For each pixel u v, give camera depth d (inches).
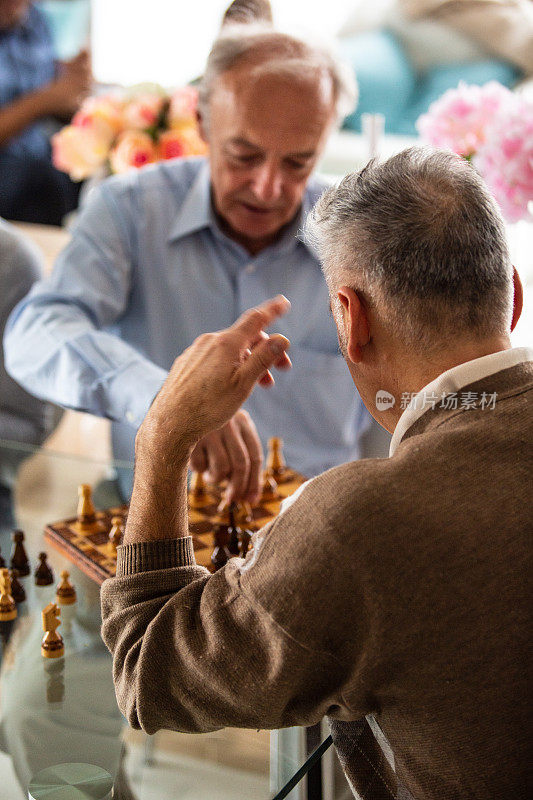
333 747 44.7
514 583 30.6
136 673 35.5
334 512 31.0
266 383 41.6
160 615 35.5
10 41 173.9
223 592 33.9
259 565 32.6
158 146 101.0
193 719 35.9
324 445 88.7
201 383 38.5
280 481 67.8
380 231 33.6
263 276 84.1
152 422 39.2
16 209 177.9
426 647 30.9
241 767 41.3
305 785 44.8
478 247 32.9
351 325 34.9
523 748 32.4
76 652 49.4
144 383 68.2
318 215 37.0
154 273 84.4
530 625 30.9
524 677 31.4
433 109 77.3
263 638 32.1
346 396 87.6
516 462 31.6
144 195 83.7
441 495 31.0
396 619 30.5
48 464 70.2
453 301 33.0
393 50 163.3
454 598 30.4
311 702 33.3
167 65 222.1
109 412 70.9
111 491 66.0
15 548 55.9
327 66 70.4
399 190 33.7
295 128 68.6
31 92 170.6
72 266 80.7
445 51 163.0
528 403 32.7
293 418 87.5
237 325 40.6
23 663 48.4
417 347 34.0
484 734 32.2
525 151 66.9
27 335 76.2
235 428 59.5
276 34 69.5
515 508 31.0
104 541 58.5
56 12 203.0
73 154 104.3
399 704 32.9
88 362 71.1
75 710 45.1
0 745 42.6
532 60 161.8
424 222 33.0
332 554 30.6
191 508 61.9
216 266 84.3
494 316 33.7
